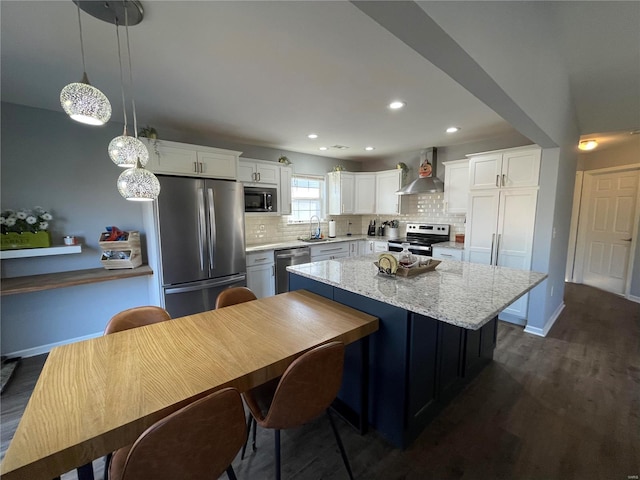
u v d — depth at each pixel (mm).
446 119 2994
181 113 2762
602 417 1900
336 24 1449
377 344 1739
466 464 1561
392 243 4641
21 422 848
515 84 1666
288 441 1735
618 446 1665
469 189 3670
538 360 2619
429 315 1409
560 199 3195
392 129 3363
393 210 4949
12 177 2535
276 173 4094
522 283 1913
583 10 1856
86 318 2977
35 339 2734
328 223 5297
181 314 2975
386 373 1703
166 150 2887
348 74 1987
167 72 1950
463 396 2127
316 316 1697
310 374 1159
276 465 1284
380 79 2064
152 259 2977
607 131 3506
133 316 1620
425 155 4496
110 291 3092
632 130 3441
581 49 2275
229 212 3258
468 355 2232
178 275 2922
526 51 1768
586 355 2703
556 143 2682
